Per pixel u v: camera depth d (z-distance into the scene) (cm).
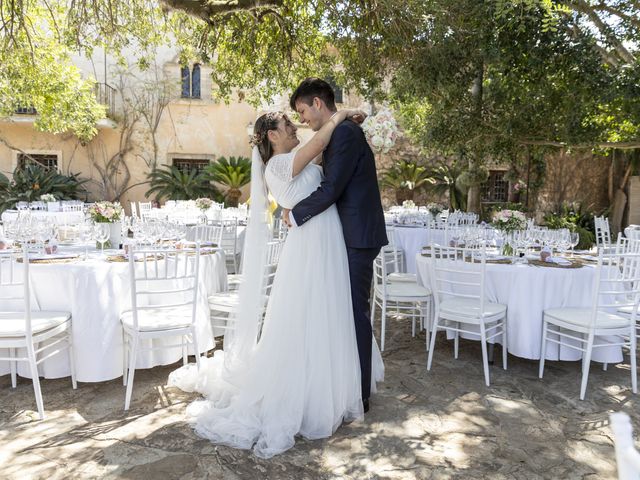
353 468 223
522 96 727
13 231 350
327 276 257
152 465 223
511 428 266
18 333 266
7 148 1451
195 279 303
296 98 269
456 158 989
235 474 217
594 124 727
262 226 282
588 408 294
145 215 735
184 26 739
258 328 284
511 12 591
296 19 664
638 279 310
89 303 298
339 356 257
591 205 1383
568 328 320
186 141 1518
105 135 1487
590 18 669
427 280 409
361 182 264
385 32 606
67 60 866
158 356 326
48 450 235
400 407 290
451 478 216
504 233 424
